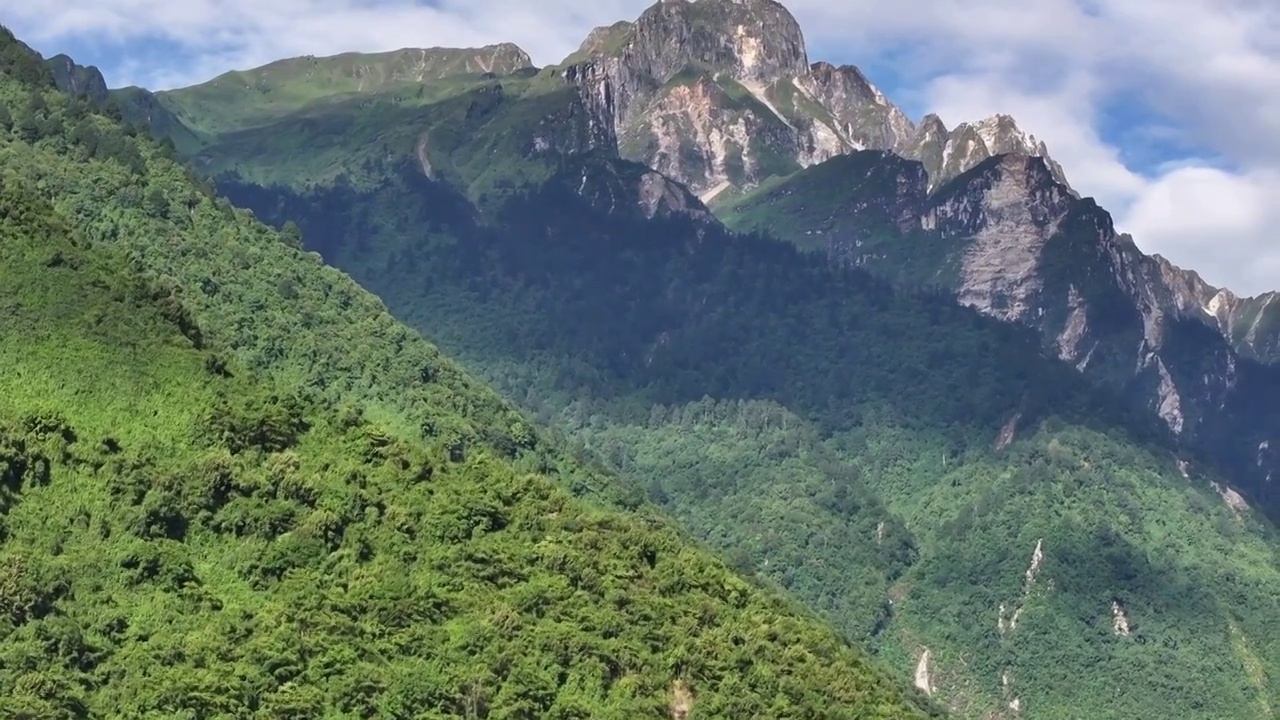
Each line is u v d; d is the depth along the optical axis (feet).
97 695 487.20
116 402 596.29
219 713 485.15
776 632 630.74
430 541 587.27
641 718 535.19
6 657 485.15
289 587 543.39
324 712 498.28
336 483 593.42
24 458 551.18
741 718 559.79
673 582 624.59
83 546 536.42
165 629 513.86
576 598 578.66
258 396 628.28
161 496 552.00
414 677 515.50
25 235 647.56
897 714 620.08
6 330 607.78
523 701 524.93
